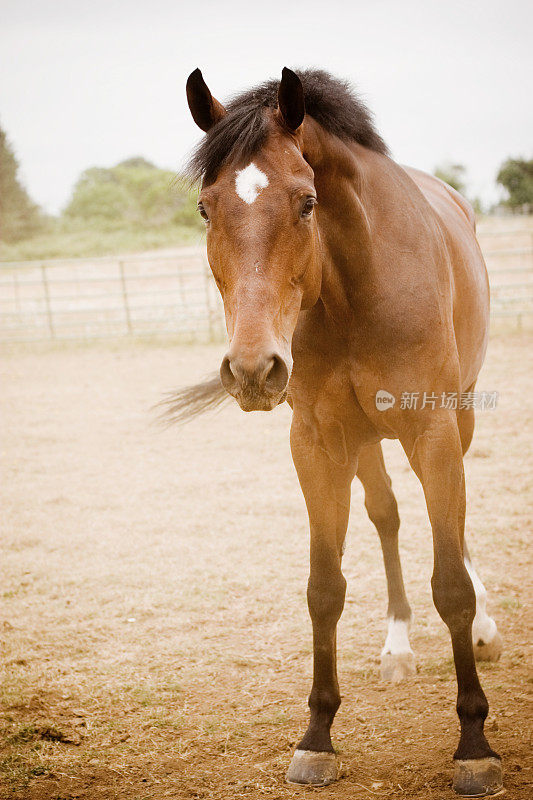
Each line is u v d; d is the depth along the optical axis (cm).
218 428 796
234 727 287
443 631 357
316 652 260
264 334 189
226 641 364
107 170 4928
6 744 286
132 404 916
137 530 523
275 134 207
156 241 3544
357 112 255
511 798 227
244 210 198
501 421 732
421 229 257
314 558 259
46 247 3641
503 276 1730
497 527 480
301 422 257
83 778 262
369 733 276
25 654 362
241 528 512
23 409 926
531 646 334
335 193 234
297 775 248
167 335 1435
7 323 1703
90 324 1431
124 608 407
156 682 327
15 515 567
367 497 339
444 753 257
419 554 450
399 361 239
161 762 269
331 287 238
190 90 220
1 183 4556
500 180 4216
